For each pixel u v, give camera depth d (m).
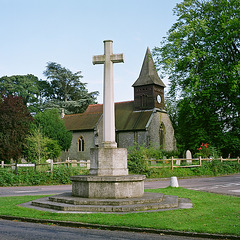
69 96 77.50
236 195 14.35
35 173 22.89
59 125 44.81
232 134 34.75
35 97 74.88
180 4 36.06
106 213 9.61
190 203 11.60
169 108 60.69
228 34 32.50
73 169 24.17
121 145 53.41
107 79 12.70
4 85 70.31
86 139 55.38
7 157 34.16
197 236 7.24
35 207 11.07
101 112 58.25
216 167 29.48
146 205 10.34
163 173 26.78
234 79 31.36
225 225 7.95
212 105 35.25
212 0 34.78
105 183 11.16
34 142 33.06
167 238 7.11
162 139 54.22
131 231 7.79
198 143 35.50
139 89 55.03
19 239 6.97
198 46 34.81
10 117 35.31
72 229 8.04
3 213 9.86
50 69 74.81
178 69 35.19
